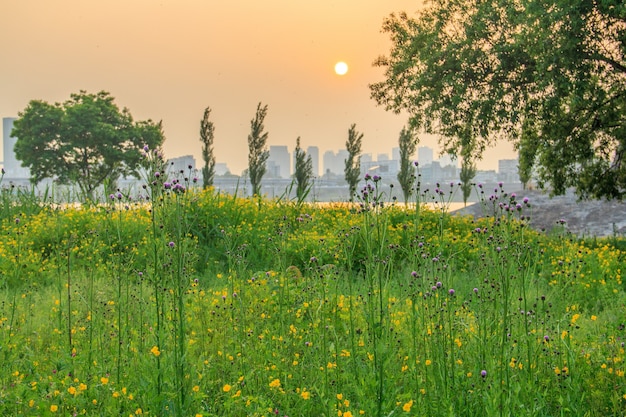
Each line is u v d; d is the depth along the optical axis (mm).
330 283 6945
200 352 5473
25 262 9852
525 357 4629
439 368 4441
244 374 4746
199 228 11562
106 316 6180
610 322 6180
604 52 16703
